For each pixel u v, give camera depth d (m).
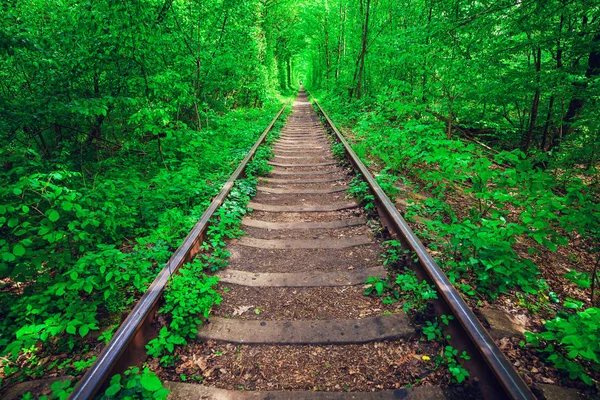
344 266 3.41
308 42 37.41
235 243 3.92
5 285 3.19
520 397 1.68
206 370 2.21
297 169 7.15
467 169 4.71
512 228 3.21
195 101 7.69
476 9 5.91
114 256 2.92
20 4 4.98
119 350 2.00
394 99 8.46
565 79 5.72
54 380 2.11
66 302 2.80
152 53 5.93
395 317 2.59
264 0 18.42
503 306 2.76
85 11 4.93
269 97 18.34
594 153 5.23
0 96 4.65
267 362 2.27
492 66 6.39
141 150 7.20
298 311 2.75
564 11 5.23
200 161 6.88
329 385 2.08
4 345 2.42
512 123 9.24
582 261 3.78
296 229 4.31
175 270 2.92
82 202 3.83
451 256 3.45
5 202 3.11
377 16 14.08
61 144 5.95
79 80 5.75
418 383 2.05
